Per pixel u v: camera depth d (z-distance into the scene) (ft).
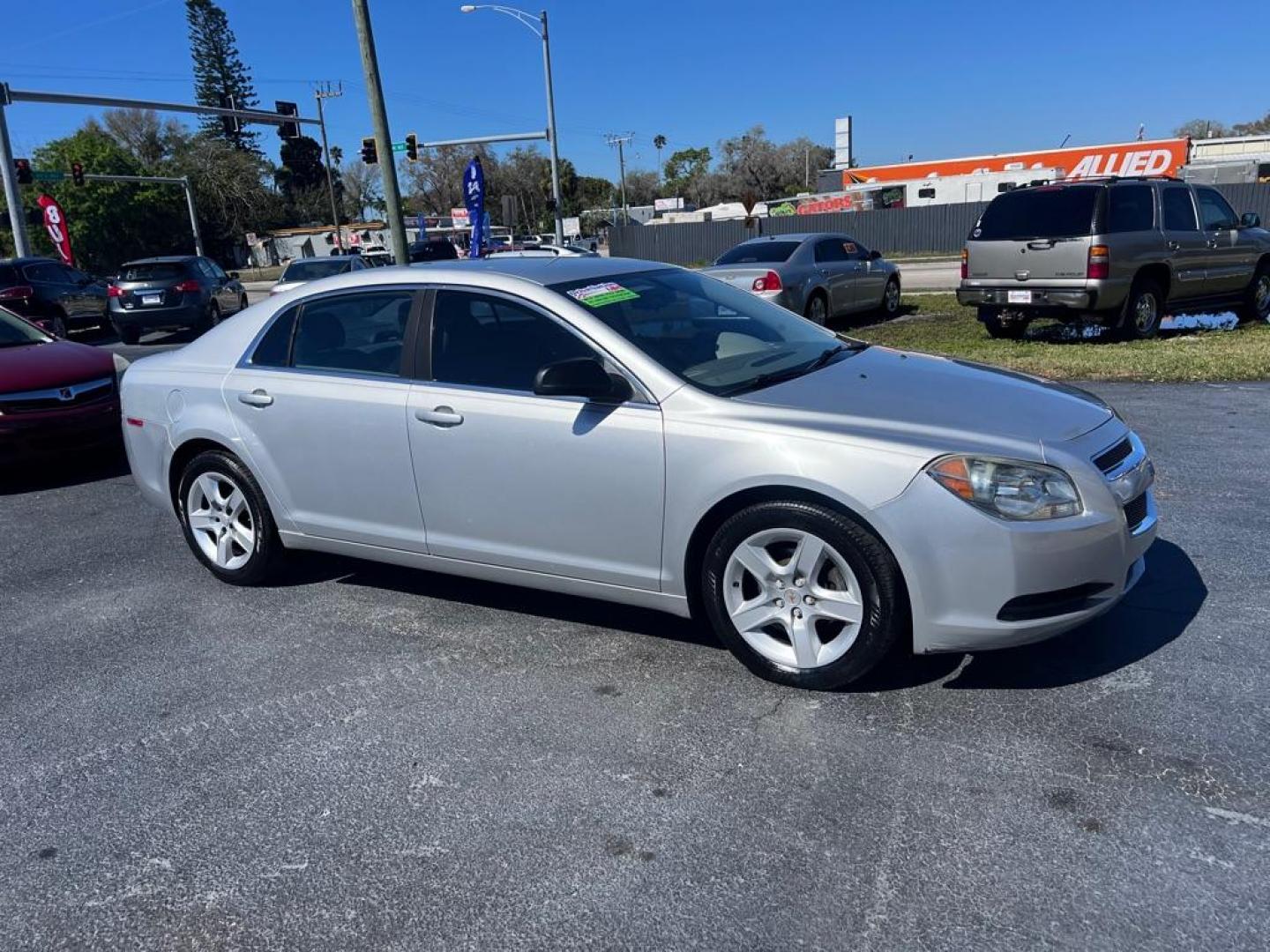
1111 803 9.45
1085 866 8.64
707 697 11.96
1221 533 16.14
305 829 9.87
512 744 11.19
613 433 12.23
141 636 14.85
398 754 11.14
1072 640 12.73
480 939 8.24
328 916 8.63
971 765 10.18
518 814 9.89
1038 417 11.78
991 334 40.06
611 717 11.66
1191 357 30.96
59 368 25.13
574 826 9.64
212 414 15.90
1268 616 13.06
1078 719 10.89
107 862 9.55
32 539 20.31
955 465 10.68
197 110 84.94
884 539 10.85
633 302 13.67
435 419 13.56
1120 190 35.47
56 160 205.87
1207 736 10.43
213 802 10.42
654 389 12.22
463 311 13.79
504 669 13.05
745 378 12.77
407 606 15.44
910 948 7.85
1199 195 39.11
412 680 12.92
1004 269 36.91
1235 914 7.97
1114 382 28.99
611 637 13.85
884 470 10.78
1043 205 35.81
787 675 11.84
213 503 16.44
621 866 9.01
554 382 11.97
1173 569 14.80
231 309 68.23
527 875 8.98
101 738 11.90
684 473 11.81
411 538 14.33
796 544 11.63
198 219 234.38
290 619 15.20
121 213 210.18
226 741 11.64
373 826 9.84
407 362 14.12
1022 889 8.39
